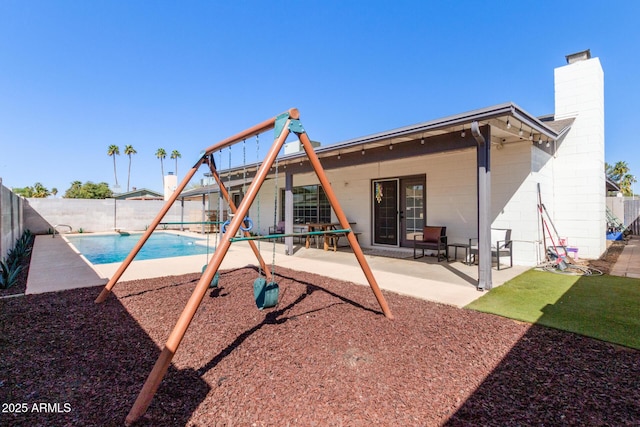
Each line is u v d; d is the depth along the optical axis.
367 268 3.41
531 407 1.87
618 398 1.95
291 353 2.60
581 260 6.87
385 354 2.56
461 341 2.79
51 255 8.37
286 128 2.85
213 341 2.84
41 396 2.01
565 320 3.28
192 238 14.28
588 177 7.08
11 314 3.56
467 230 7.36
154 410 1.86
